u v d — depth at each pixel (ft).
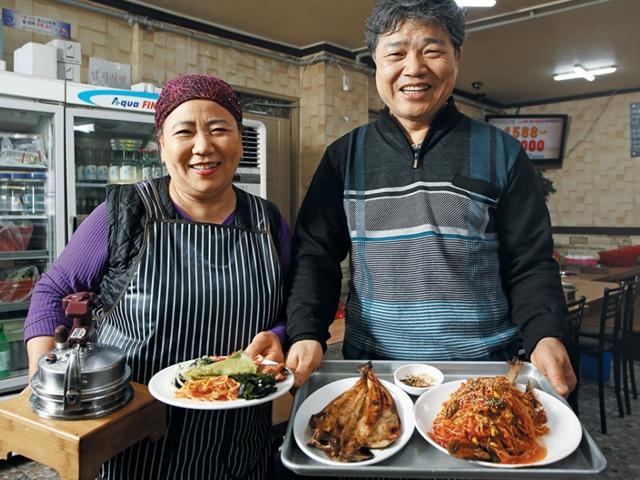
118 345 3.82
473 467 2.79
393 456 2.94
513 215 4.07
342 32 12.60
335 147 4.50
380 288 4.10
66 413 2.99
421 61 3.81
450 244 3.92
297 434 3.10
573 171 20.26
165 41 11.34
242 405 3.01
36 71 8.39
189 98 3.60
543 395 3.48
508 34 12.78
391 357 4.08
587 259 16.47
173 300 3.76
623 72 16.43
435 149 4.06
